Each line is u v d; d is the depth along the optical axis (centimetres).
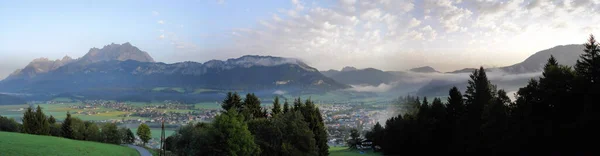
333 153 9681
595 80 4522
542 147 5050
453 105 7944
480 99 7431
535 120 5088
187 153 5612
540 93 5047
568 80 4772
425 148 8400
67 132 11994
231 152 4956
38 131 11156
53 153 4934
